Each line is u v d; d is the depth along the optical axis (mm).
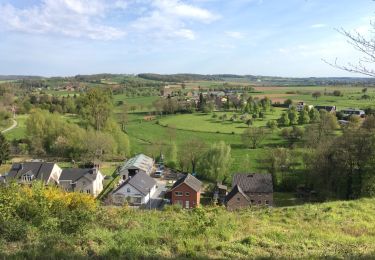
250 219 15188
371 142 40812
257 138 70938
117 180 51875
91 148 61656
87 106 67000
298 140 73938
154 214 15570
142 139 79188
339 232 13398
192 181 44062
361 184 40750
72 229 11484
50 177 47125
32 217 12477
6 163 61000
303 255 10102
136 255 9367
